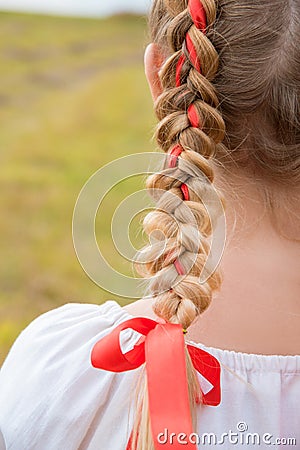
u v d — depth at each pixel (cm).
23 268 438
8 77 970
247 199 103
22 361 108
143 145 704
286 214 103
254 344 103
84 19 1312
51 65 1044
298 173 101
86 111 816
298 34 98
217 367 99
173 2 105
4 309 387
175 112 101
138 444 93
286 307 103
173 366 88
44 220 525
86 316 111
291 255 104
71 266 443
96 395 102
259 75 99
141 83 950
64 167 646
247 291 103
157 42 109
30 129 762
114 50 1140
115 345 93
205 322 103
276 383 101
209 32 99
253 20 98
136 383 102
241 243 104
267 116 100
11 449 104
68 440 102
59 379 104
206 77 99
